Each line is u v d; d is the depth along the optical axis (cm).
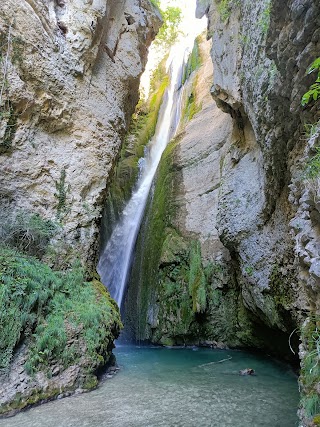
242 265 911
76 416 452
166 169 1521
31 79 736
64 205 756
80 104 857
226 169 1113
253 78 702
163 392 566
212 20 1183
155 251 1347
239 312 1094
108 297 769
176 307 1191
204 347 1123
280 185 695
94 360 602
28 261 613
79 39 863
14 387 480
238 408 487
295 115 517
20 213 665
